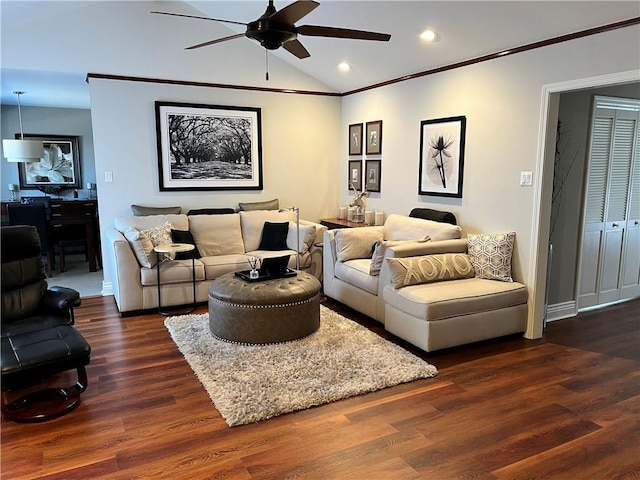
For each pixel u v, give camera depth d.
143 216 5.01
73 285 5.53
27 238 3.27
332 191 6.52
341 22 4.26
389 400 2.80
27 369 2.47
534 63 3.66
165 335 3.86
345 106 6.30
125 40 5.03
